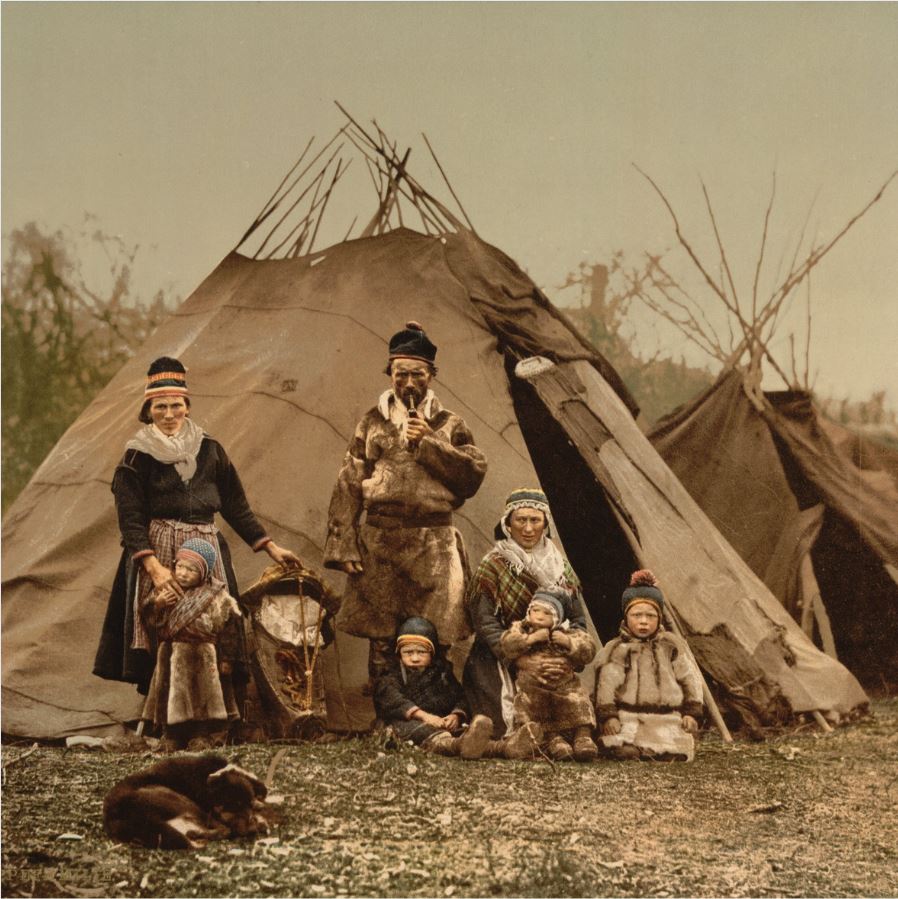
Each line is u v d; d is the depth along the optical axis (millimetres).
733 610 6512
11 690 5379
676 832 4301
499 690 5219
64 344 10172
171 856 3807
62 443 6387
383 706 5199
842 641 8461
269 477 6027
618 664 5391
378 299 6812
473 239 7336
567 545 7023
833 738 6059
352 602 5359
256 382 6352
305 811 4227
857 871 4004
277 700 5172
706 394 9164
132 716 5383
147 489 5191
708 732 6141
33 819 4039
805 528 8523
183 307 7043
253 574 5797
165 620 4910
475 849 3951
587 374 7125
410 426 5387
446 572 5340
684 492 6996
